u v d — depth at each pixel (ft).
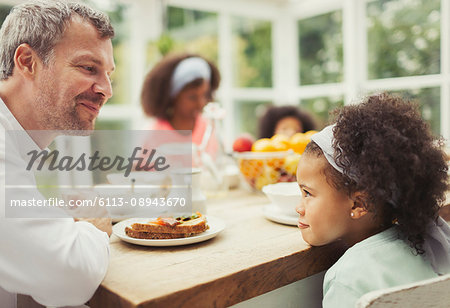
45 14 2.40
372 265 2.19
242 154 4.23
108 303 1.95
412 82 8.05
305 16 10.31
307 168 2.49
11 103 2.56
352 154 2.27
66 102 2.52
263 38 10.65
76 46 2.45
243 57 10.31
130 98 8.67
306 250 2.48
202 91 7.58
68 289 1.99
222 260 2.30
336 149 2.33
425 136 2.31
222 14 9.74
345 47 9.20
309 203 2.51
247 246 2.56
